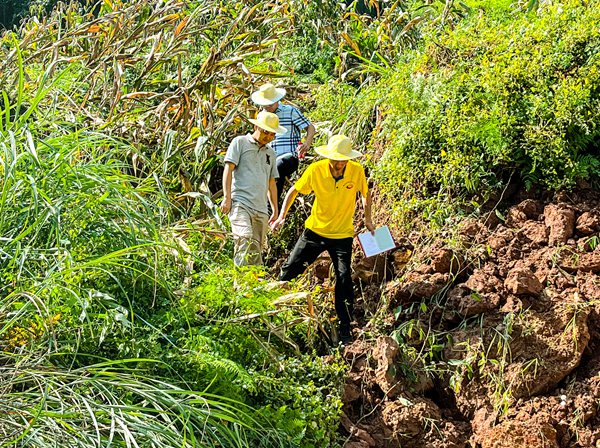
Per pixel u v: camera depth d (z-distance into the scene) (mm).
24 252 4949
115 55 8750
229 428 5090
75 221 5574
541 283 6199
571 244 6426
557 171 6910
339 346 6375
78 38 9328
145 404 4727
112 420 4285
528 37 7453
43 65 8789
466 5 9633
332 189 6547
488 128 6926
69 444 4301
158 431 4438
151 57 8961
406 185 7422
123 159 8305
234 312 5895
